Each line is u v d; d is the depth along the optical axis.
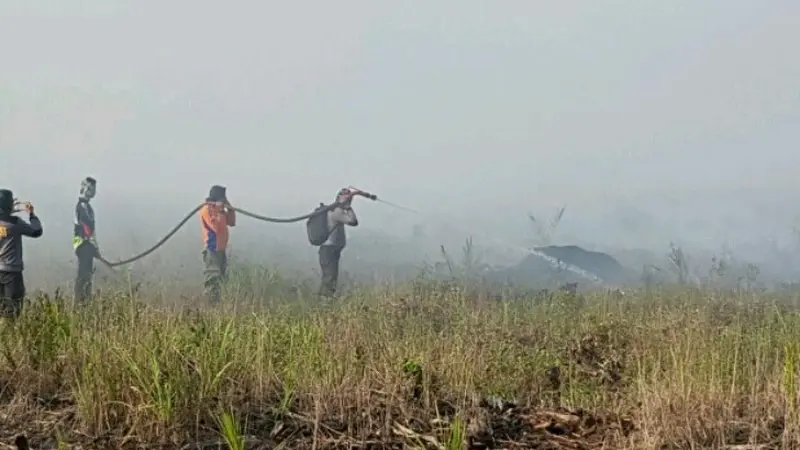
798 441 5.61
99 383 5.93
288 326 7.89
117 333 6.98
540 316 10.73
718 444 5.72
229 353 6.71
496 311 11.06
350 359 6.74
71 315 7.64
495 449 5.74
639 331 9.21
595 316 10.16
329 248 13.95
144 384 5.87
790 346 6.55
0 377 6.72
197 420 5.73
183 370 5.99
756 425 5.91
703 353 6.92
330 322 8.69
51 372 6.68
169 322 7.20
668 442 5.70
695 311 10.08
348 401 6.25
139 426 5.69
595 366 8.43
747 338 8.00
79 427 5.91
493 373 7.31
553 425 6.20
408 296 11.56
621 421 6.23
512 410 6.54
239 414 6.08
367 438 5.84
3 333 7.18
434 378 6.77
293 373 6.53
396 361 6.80
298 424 6.04
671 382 6.16
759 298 12.64
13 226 9.60
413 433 5.79
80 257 13.40
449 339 8.12
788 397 5.89
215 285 12.57
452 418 6.17
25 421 6.05
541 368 7.71
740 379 6.67
